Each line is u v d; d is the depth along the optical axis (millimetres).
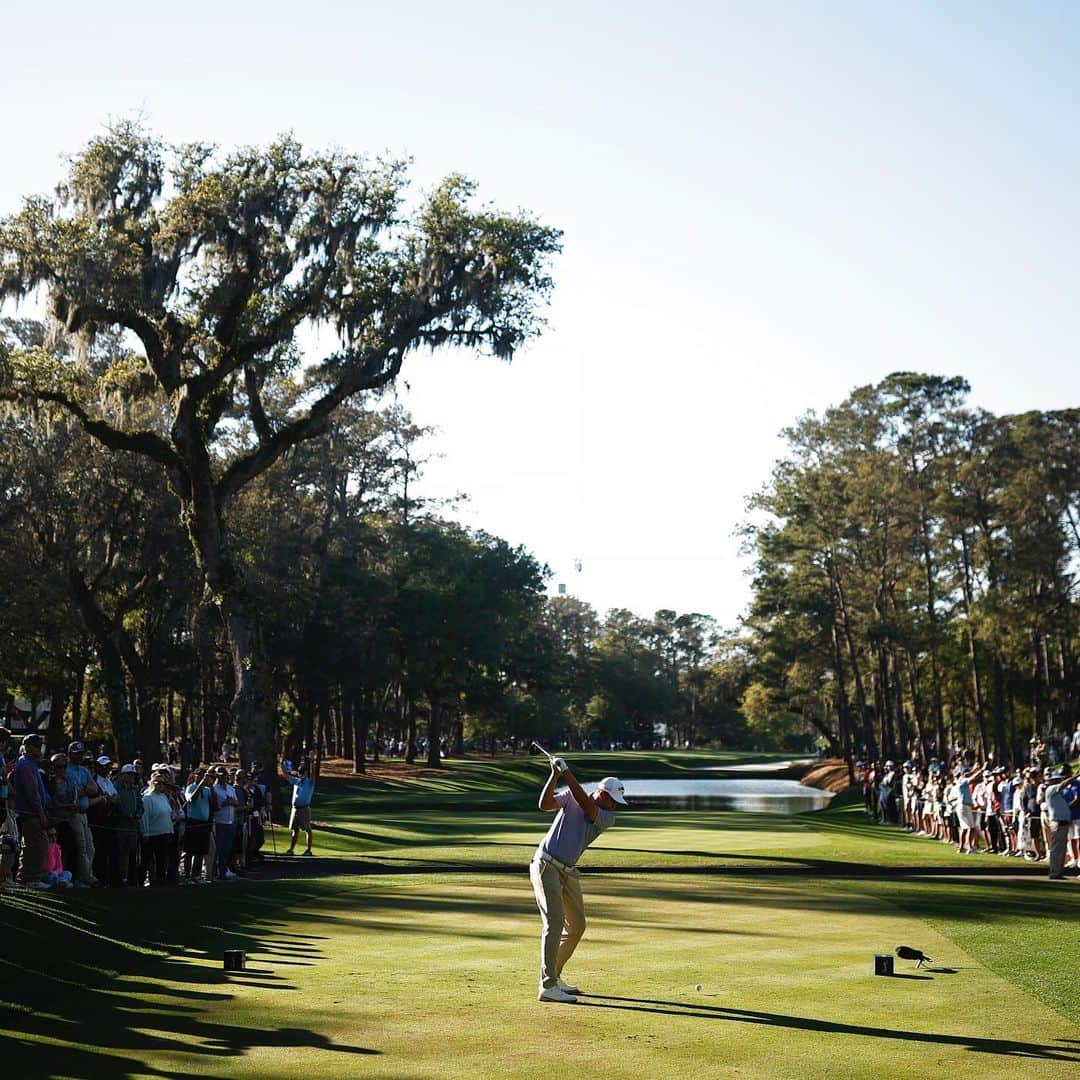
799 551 73625
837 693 81938
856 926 14680
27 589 44031
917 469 70562
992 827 27969
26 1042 8281
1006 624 64688
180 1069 7555
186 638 59219
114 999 9766
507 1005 9570
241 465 37938
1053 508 66062
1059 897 18906
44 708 73000
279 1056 7898
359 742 72000
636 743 162000
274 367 40031
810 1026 8875
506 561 85062
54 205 33969
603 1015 9203
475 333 38188
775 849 28078
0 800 15922
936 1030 8781
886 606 72812
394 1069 7574
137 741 53781
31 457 45000
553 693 125938
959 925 14875
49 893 15258
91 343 34969
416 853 27328
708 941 13250
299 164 36531
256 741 36469
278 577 56938
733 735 173500
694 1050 8102
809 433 73375
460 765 87688
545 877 10148
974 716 92438
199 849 20609
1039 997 10055
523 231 37844
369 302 37594
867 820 41906
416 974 10984
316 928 14172
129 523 49500
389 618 73500
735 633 97375
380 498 70000
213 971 11094
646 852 26953
